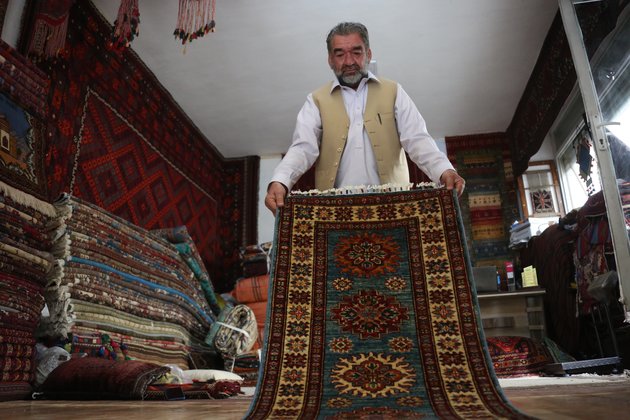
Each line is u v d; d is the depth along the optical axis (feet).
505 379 14.55
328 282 7.63
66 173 16.06
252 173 29.01
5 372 9.44
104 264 13.82
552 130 24.99
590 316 17.07
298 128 9.36
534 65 21.71
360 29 9.27
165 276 16.84
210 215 27.22
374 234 8.39
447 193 8.73
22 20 13.30
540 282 21.12
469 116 25.73
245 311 18.02
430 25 19.33
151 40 19.74
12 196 10.53
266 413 4.90
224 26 19.07
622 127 14.53
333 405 5.15
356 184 9.18
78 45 17.10
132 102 20.43
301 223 8.54
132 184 19.98
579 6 15.72
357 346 6.53
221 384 10.50
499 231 25.66
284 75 22.18
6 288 9.98
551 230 19.95
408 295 7.36
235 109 24.71
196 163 26.12
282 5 18.12
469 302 7.14
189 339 17.51
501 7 18.45
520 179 25.61
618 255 13.66
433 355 6.30
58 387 9.66
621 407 4.91
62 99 16.08
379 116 9.27
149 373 9.79
